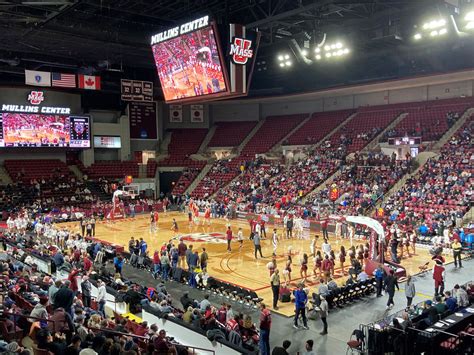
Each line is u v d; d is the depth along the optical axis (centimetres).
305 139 4838
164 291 1692
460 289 1474
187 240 2969
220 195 4525
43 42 3606
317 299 1570
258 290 1894
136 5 2938
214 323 1317
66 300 1186
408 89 4575
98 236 3164
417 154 3719
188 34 2423
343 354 1287
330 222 3219
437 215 2817
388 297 1767
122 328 1184
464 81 4166
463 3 2550
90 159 4988
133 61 4466
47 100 4681
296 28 3400
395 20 3133
